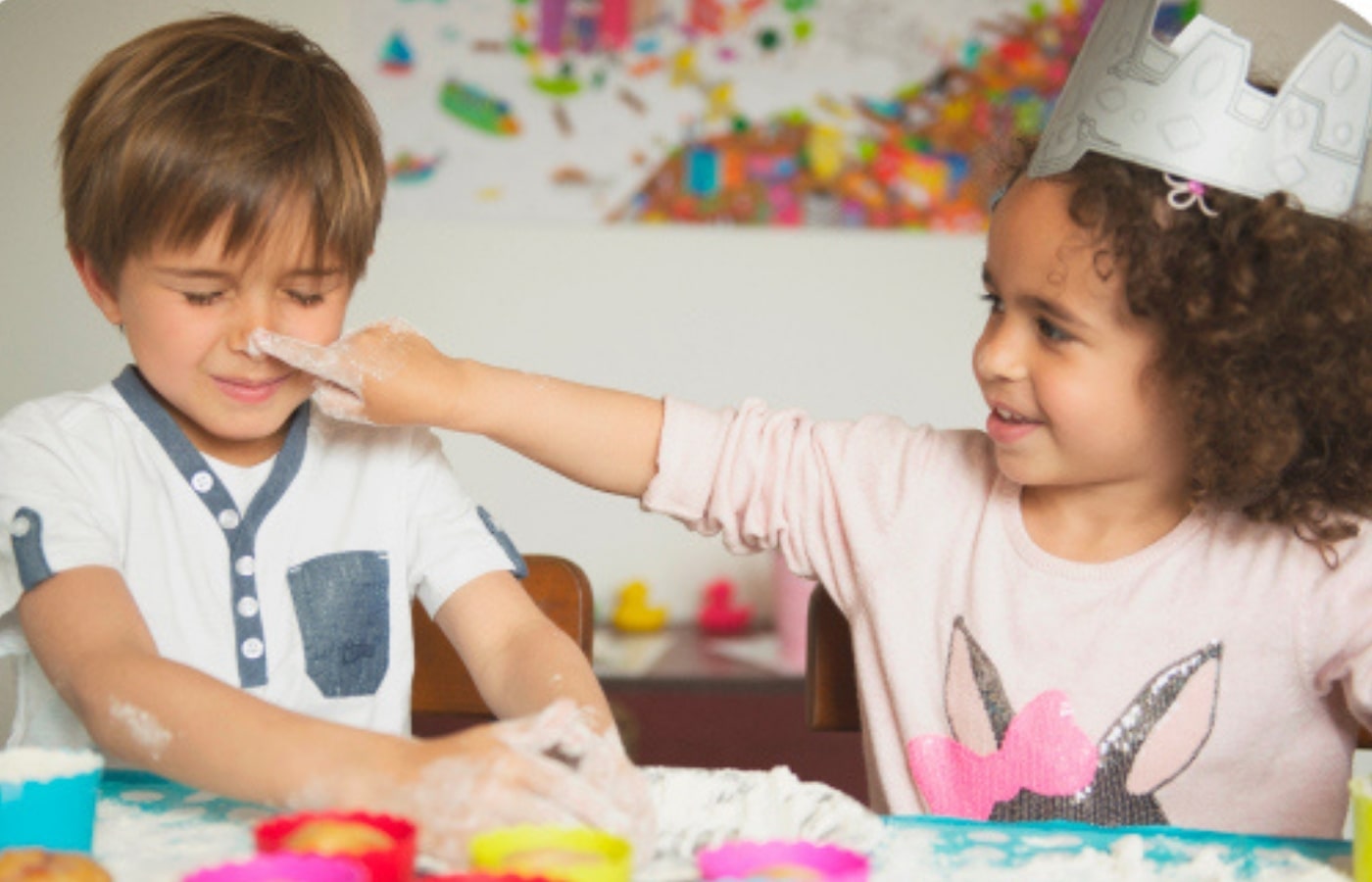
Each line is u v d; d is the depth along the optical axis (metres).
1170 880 0.90
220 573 1.24
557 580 1.41
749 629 2.72
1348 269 1.17
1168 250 1.13
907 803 1.28
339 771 0.92
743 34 2.72
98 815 0.97
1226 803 1.22
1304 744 1.23
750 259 2.77
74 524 1.12
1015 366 1.16
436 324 2.76
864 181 2.76
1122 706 1.23
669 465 1.33
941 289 2.79
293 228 1.13
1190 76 1.14
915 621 1.30
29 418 1.21
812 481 1.35
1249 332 1.14
